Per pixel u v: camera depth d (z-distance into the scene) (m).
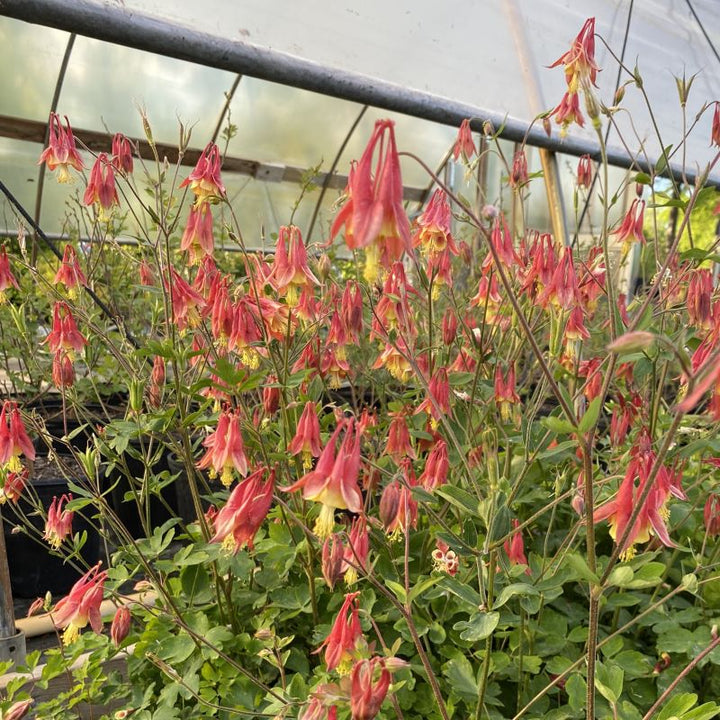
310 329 0.38
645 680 0.35
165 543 0.38
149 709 0.35
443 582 0.29
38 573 0.53
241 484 0.26
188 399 0.39
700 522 0.42
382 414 0.50
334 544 0.29
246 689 0.34
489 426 0.42
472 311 0.49
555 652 0.36
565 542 0.33
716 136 0.37
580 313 0.34
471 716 0.31
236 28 0.51
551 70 0.79
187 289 0.35
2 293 0.39
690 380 0.19
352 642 0.26
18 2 0.40
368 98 0.61
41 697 0.39
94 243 0.60
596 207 1.32
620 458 0.37
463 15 0.67
